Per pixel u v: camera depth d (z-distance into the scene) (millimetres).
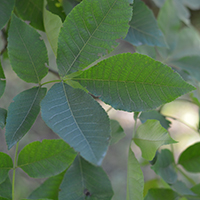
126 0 461
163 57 716
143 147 509
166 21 716
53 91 451
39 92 479
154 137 500
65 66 467
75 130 428
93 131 428
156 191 568
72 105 443
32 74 480
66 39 465
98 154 413
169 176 580
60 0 559
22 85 1261
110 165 1679
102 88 470
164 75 462
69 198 539
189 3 833
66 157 506
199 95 698
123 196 1620
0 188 511
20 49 475
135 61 460
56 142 500
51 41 507
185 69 707
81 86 479
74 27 463
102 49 467
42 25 575
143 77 465
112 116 1615
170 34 722
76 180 550
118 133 561
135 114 548
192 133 1511
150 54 654
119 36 466
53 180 567
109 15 463
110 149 1707
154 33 590
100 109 439
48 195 561
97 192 550
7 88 1217
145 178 1484
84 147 417
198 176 1336
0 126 477
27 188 1305
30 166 505
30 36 478
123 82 469
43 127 1469
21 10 568
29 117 469
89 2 459
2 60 718
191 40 777
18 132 464
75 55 467
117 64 463
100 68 466
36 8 567
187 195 573
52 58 1222
